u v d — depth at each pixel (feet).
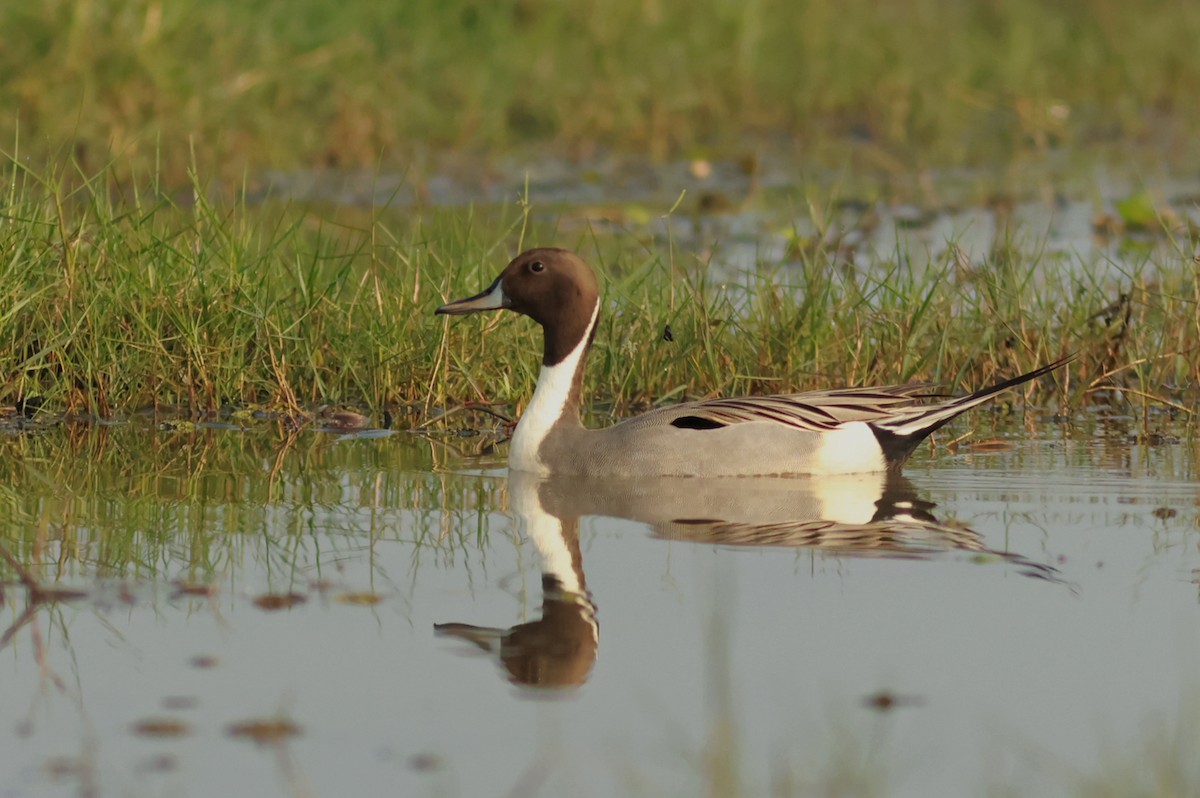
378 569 30.22
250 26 81.51
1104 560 30.60
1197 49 101.45
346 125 79.61
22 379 46.19
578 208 71.56
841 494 36.65
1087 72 99.55
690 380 47.57
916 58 97.35
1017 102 92.38
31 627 26.81
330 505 35.47
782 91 92.68
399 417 46.26
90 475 38.40
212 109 76.54
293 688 24.40
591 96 87.15
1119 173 80.53
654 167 81.66
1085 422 45.01
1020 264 56.70
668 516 34.42
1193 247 53.42
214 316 47.98
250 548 31.65
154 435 43.52
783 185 77.87
